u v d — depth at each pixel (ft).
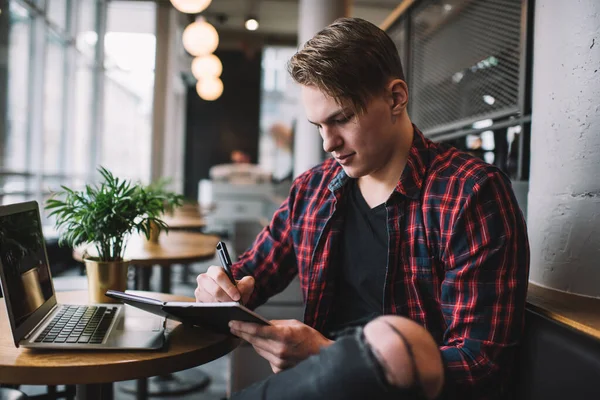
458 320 3.43
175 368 3.47
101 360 3.30
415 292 3.86
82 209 4.78
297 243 4.55
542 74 4.56
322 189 4.51
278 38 37.50
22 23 17.80
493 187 3.65
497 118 7.57
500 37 7.55
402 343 2.10
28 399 4.28
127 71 30.09
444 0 9.89
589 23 4.07
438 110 10.18
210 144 39.22
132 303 3.86
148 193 5.31
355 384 2.07
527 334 3.45
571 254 4.11
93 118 27.96
